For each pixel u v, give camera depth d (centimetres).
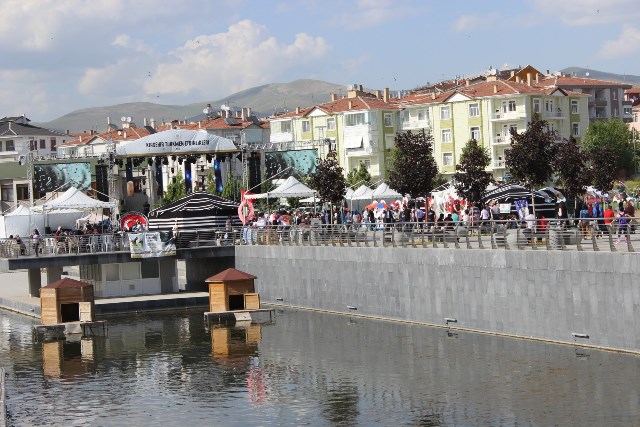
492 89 17675
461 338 7119
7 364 7312
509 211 8819
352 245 8712
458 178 10119
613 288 6128
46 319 8812
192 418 5600
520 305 6850
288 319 8681
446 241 7650
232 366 6875
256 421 5469
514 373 5969
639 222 6525
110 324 8994
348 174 17638
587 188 9944
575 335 6412
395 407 5541
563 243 6550
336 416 5459
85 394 6275
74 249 9900
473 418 5212
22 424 5628
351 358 6838
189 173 12075
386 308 8219
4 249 9806
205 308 9719
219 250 10094
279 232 9675
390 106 18750
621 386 5488
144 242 9950
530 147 8969
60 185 11631
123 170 15912
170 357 7306
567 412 5162
